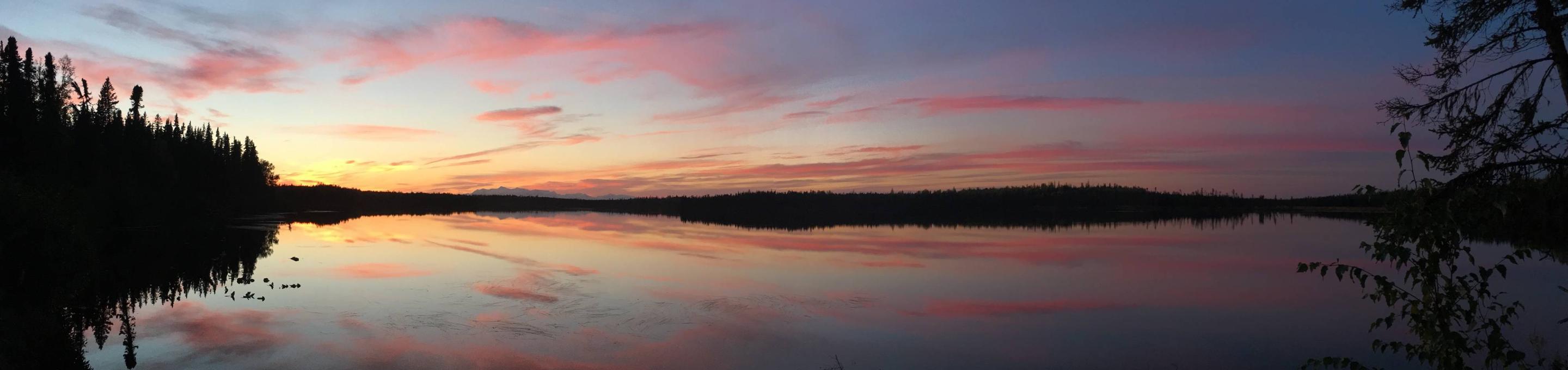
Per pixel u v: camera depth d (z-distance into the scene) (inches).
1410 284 968.9
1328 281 1111.6
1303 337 698.8
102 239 1688.0
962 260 1461.6
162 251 1498.5
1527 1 302.4
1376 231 258.7
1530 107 316.8
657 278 1142.3
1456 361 246.5
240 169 3592.5
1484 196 233.3
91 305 823.7
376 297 916.6
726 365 614.5
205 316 776.3
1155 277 1197.7
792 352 654.5
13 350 553.6
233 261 1332.4
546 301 895.1
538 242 1950.1
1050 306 890.7
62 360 586.6
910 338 711.1
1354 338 683.4
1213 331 735.7
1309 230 2716.5
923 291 1020.5
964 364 618.5
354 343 662.5
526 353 642.2
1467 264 1218.6
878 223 3484.3
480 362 611.5
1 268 781.3
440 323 753.6
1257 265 1393.9
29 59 1860.2
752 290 1007.0
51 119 1833.2
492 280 1094.4
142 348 634.8
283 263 1314.0
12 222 816.9
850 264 1360.7
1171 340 700.0
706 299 924.6
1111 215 4512.8
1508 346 242.4
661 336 708.7
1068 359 632.4
